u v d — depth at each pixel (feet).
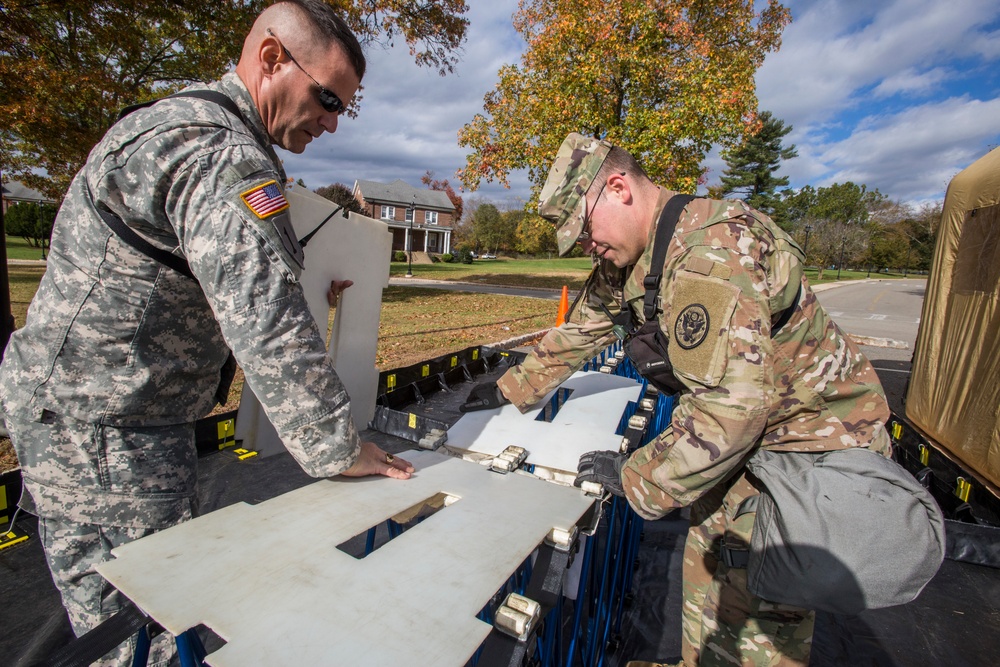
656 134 40.73
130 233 3.65
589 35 40.96
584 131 44.60
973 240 12.92
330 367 3.75
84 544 3.99
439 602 2.97
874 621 7.63
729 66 41.88
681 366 3.94
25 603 5.96
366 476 4.55
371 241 6.63
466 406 6.92
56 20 26.16
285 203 3.58
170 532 3.50
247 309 3.33
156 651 4.32
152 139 3.36
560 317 22.13
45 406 3.78
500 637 3.12
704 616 5.21
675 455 3.95
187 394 4.32
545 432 6.08
